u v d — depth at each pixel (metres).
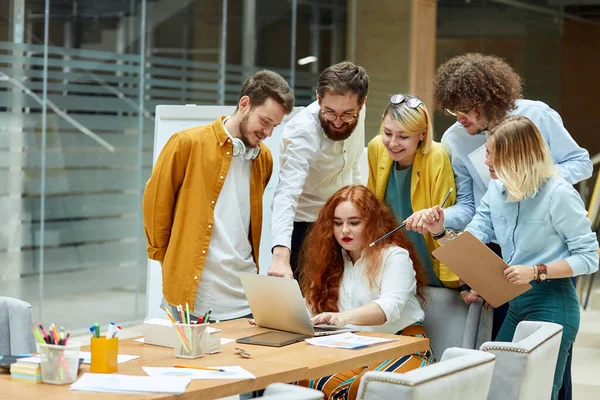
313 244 3.97
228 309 3.88
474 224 4.02
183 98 7.74
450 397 2.46
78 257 7.27
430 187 4.19
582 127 11.91
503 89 4.03
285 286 3.43
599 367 6.73
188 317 3.07
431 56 10.07
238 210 3.89
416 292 4.15
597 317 9.09
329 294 3.95
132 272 7.71
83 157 7.17
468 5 10.55
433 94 4.20
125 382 2.57
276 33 8.40
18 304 3.54
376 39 9.37
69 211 7.14
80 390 2.52
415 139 4.11
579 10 11.73
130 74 7.37
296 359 3.04
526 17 11.25
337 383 3.56
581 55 11.73
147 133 7.59
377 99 9.42
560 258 3.75
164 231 3.89
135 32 7.37
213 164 3.81
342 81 3.95
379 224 3.91
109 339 2.76
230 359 3.02
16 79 6.62
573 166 4.13
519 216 3.80
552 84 11.62
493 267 3.67
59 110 6.94
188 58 7.75
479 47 10.73
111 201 7.45
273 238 3.99
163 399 2.45
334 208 3.93
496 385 2.95
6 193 6.70
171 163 3.82
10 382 2.62
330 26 8.90
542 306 3.78
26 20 6.64
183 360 2.98
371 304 3.72
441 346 4.19
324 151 4.23
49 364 2.59
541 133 4.09
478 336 4.11
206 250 3.81
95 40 7.11
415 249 4.12
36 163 6.86
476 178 4.19
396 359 3.66
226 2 7.96
